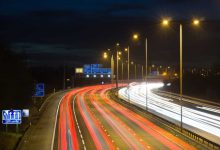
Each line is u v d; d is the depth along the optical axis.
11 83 114.81
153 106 121.56
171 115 97.81
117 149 53.38
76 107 114.19
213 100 146.12
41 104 114.50
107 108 111.88
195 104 129.00
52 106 116.81
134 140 60.41
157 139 61.16
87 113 99.38
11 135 66.25
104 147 54.78
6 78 112.19
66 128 73.94
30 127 73.06
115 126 76.06
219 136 65.88
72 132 69.06
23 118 86.94
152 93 180.75
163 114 99.75
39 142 59.38
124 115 94.81
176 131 64.75
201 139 56.56
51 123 81.19
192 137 59.31
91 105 120.44
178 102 136.25
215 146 50.84
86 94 164.25
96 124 79.12
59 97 148.38
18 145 55.72
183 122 84.12
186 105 125.62
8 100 106.50
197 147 53.69
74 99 140.62
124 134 66.44
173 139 61.06
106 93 171.25
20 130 73.88
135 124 78.75
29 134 66.56
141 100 144.25
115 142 58.72
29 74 140.62
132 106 109.62
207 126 78.12
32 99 125.25
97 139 61.50
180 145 56.00
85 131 70.00
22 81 125.62
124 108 111.88
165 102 136.25
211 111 108.00
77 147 54.91
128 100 134.25
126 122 81.94
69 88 198.12
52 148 54.50
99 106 117.62
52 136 64.88
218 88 183.62
